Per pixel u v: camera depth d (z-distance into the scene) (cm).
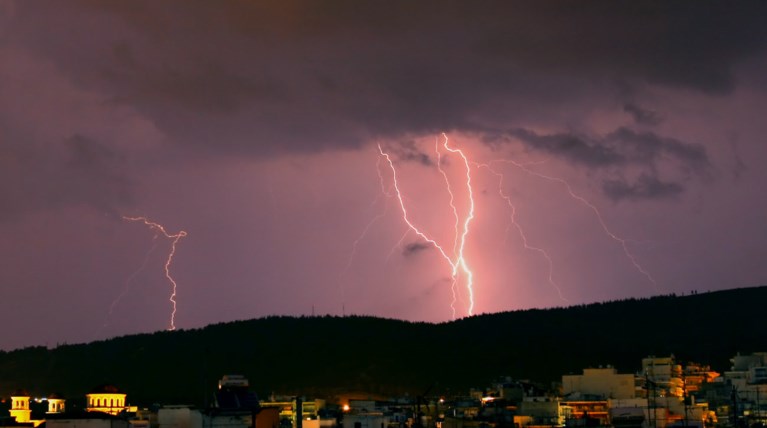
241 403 17825
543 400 19762
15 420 18362
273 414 16938
